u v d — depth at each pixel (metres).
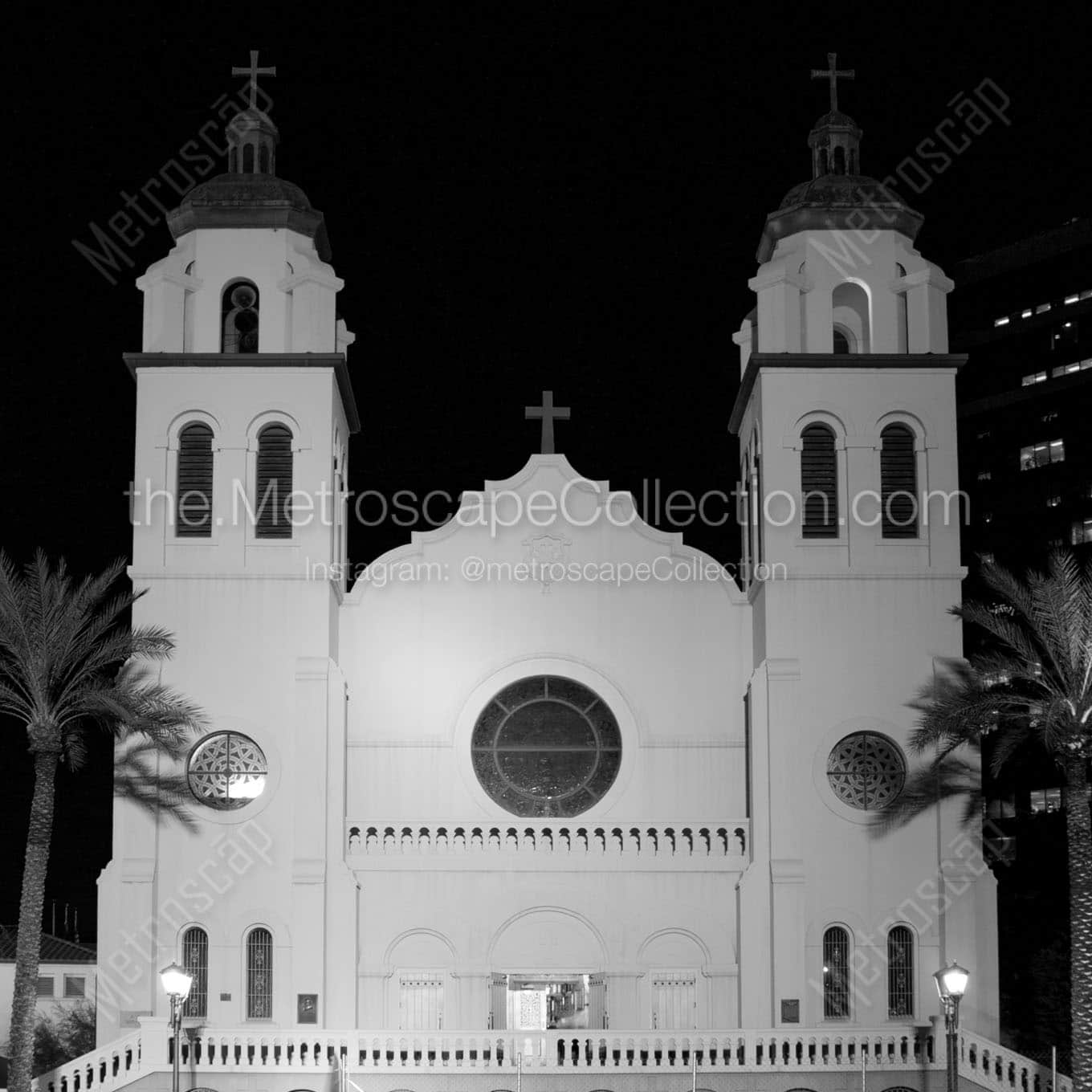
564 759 49.91
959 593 48.69
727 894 47.81
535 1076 43.56
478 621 50.47
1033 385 95.12
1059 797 73.62
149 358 49.19
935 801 47.44
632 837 48.09
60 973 61.81
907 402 49.59
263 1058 44.72
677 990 47.47
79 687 42.88
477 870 47.81
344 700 47.97
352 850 48.03
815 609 48.53
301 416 49.41
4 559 42.34
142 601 48.34
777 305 50.09
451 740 49.72
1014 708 42.91
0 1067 57.22
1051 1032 52.47
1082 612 40.62
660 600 50.66
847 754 48.22
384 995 47.22
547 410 52.16
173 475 49.22
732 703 50.09
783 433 49.34
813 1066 43.84
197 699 47.88
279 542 48.69
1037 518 92.44
